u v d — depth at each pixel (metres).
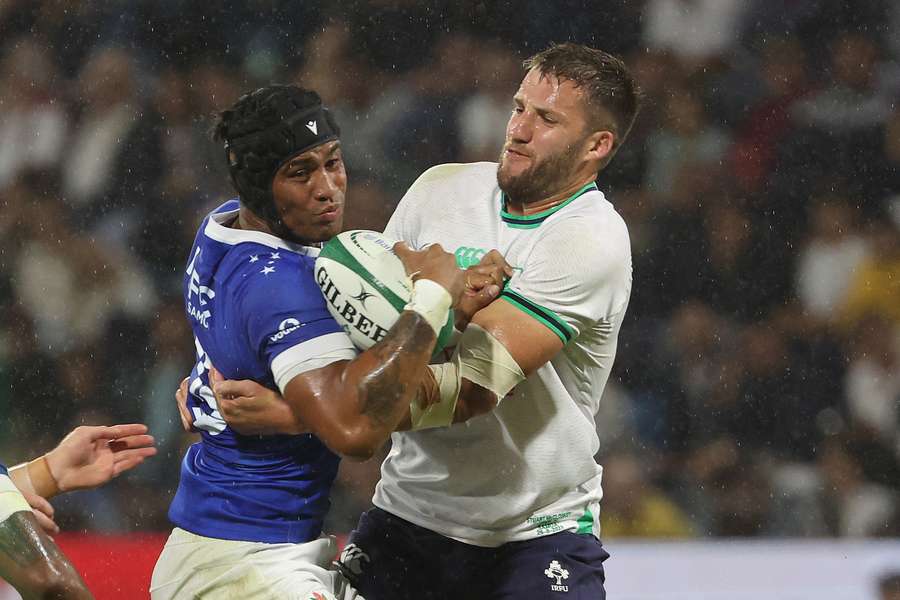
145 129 27.89
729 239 27.30
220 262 9.80
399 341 9.12
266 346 9.39
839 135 28.17
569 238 10.43
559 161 10.84
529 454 11.05
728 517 24.75
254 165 9.55
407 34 28.58
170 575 10.28
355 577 11.66
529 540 11.36
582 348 10.96
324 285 9.45
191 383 10.28
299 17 28.83
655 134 28.02
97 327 26.38
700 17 28.78
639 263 27.08
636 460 25.19
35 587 8.37
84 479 10.37
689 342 26.27
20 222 27.23
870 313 26.75
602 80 10.91
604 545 17.48
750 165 27.94
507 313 10.11
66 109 28.12
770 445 25.72
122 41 28.64
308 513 10.28
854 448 25.66
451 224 11.34
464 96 27.92
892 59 28.77
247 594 10.00
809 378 26.19
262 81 28.64
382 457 23.30
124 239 27.08
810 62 28.66
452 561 11.39
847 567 17.28
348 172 27.50
